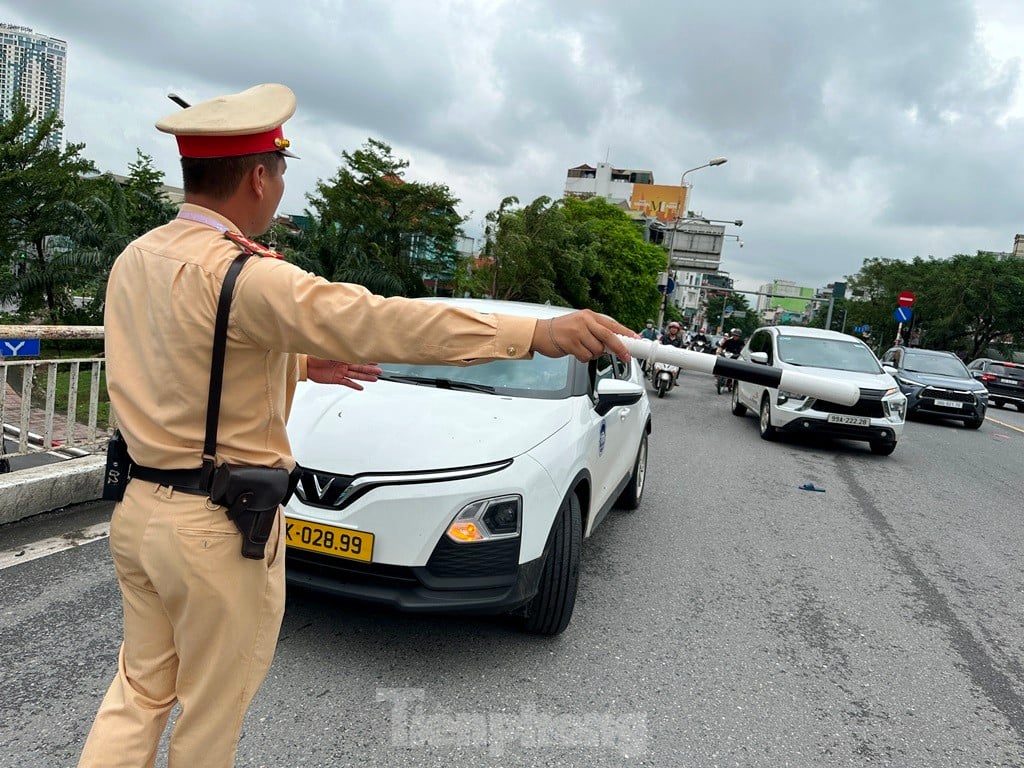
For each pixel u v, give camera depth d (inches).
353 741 100.1
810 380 63.1
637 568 179.6
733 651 139.4
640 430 216.1
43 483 168.6
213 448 56.7
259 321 54.1
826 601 170.4
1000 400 824.3
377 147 872.9
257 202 60.6
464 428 126.3
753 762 104.9
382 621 135.5
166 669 64.1
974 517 268.1
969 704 128.0
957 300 1855.3
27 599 130.7
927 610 170.9
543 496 122.6
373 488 113.6
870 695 128.0
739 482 288.0
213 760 62.5
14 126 818.8
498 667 123.4
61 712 99.9
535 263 868.0
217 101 58.1
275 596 63.4
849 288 2438.5
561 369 160.7
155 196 936.9
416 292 895.7
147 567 57.9
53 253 861.8
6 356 173.6
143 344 56.4
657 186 3002.0
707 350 726.5
